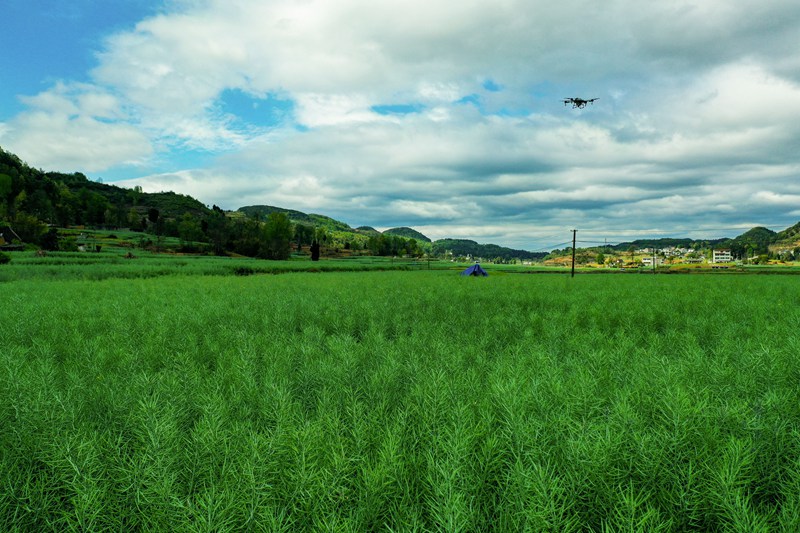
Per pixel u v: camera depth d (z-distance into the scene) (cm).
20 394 439
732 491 271
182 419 444
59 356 763
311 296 1689
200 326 1002
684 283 2802
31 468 349
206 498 277
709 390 461
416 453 360
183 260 7969
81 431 384
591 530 272
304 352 708
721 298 1531
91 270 4366
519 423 347
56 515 318
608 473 294
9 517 302
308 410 487
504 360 641
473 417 392
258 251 14288
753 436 346
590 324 1055
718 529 276
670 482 300
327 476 292
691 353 630
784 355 585
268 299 1588
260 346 790
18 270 4044
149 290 2036
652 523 250
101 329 1005
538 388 459
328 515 270
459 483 286
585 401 418
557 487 269
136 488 291
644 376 523
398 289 2188
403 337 849
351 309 1283
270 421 430
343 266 10119
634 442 327
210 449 335
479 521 272
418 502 305
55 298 1623
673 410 360
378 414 428
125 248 12962
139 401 431
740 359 579
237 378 552
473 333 917
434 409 407
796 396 451
